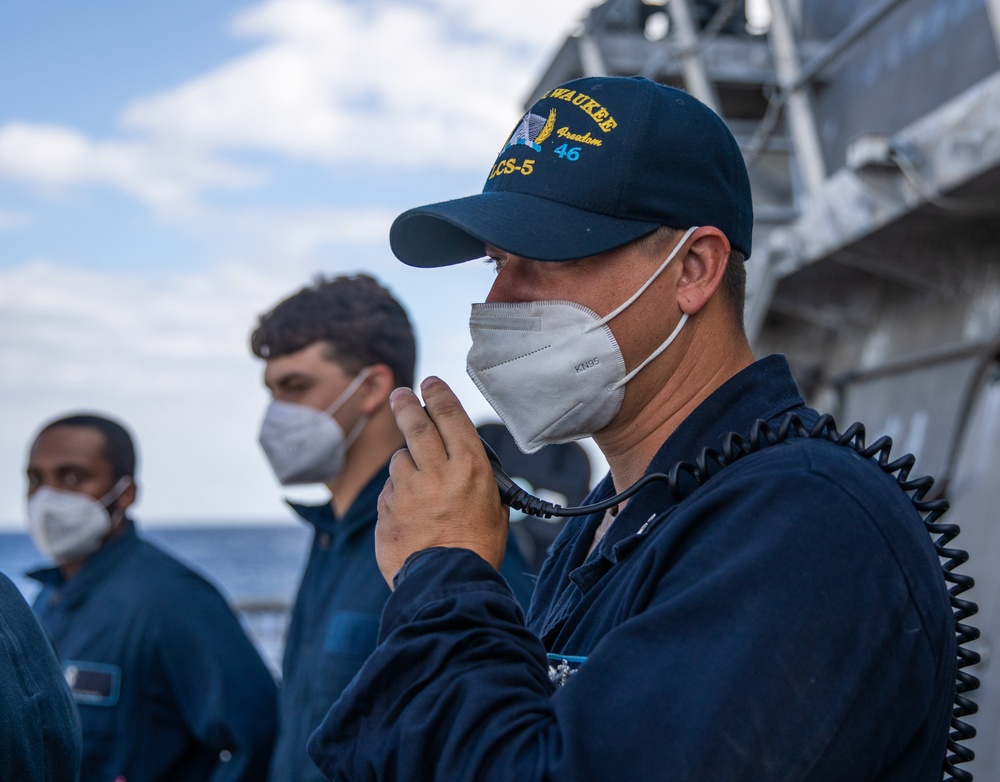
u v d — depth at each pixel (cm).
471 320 150
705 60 579
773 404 142
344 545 283
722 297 149
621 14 593
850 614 114
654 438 149
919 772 124
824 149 580
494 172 150
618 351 143
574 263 144
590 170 139
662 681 112
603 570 144
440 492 138
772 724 109
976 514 353
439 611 125
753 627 112
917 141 380
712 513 124
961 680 149
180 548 14900
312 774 261
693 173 143
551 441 152
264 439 298
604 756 109
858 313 529
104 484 353
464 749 116
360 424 296
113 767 312
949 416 438
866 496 121
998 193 376
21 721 150
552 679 135
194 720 311
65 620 334
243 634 326
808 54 579
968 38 458
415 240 157
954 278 445
